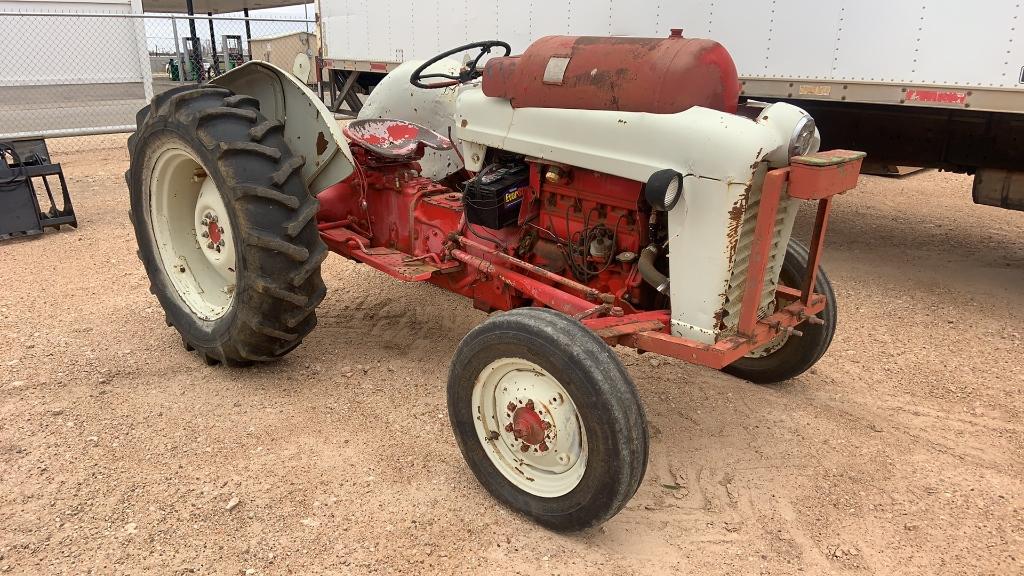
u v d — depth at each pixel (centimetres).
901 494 272
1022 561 236
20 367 347
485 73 296
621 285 281
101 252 545
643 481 276
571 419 229
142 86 1125
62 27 1044
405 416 314
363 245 366
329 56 941
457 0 690
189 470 268
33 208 573
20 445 280
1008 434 318
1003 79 412
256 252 299
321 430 300
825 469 288
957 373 379
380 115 443
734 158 226
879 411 336
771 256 262
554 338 218
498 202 291
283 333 320
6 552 223
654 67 243
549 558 229
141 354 368
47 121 1048
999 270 554
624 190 265
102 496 252
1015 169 482
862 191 855
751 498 267
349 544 232
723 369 369
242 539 232
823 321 320
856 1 453
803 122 236
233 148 296
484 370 243
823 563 233
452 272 340
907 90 448
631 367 373
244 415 310
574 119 264
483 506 255
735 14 503
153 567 219
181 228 367
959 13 418
